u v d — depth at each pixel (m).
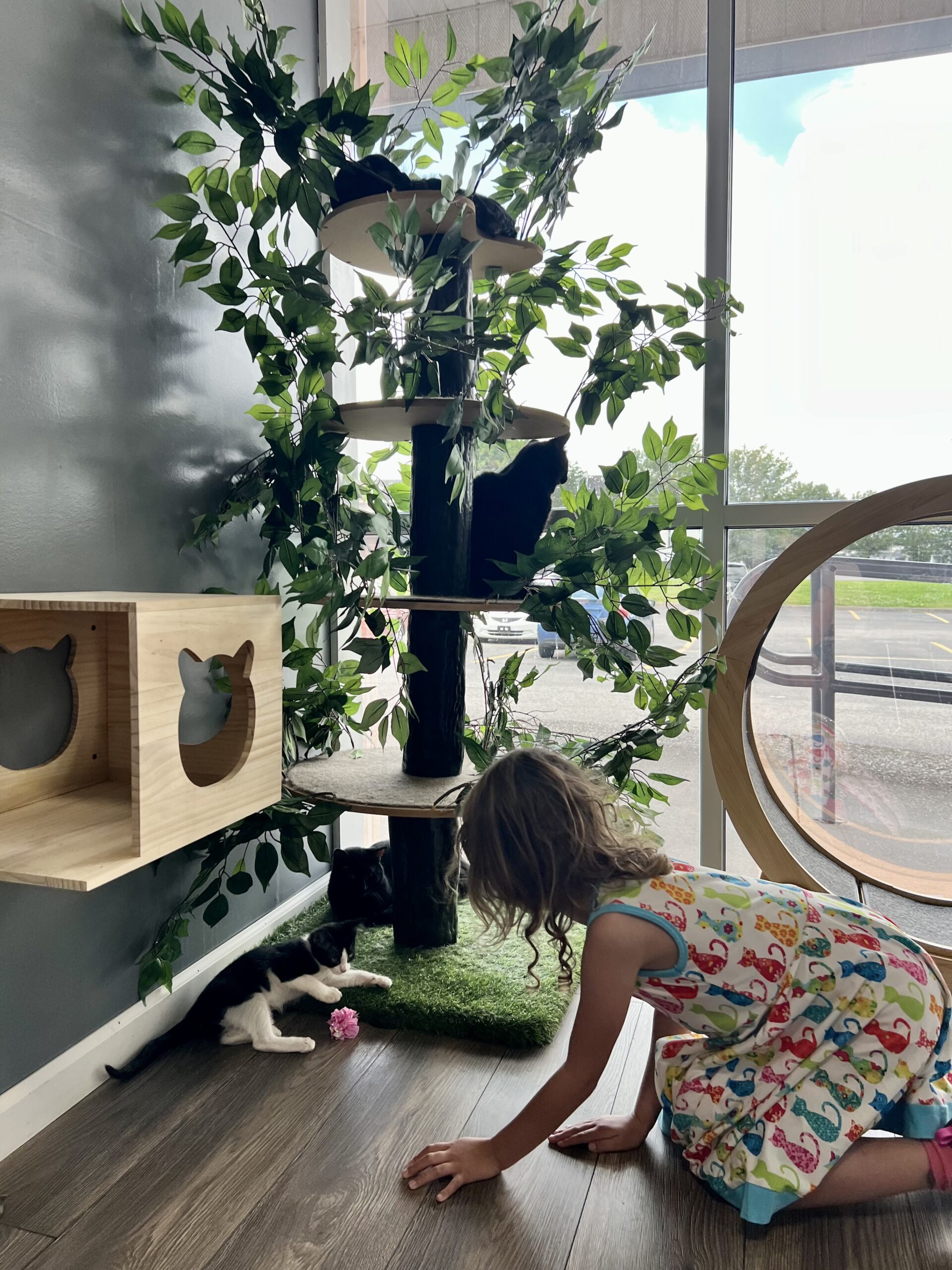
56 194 1.24
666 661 1.52
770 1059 1.08
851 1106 1.03
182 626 1.08
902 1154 1.03
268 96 1.38
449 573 1.61
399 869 1.73
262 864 1.55
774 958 1.06
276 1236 1.03
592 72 1.47
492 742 1.71
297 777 1.63
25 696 1.21
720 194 1.89
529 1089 1.32
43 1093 1.23
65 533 1.26
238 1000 1.44
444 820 1.71
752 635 1.54
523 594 1.53
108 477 1.35
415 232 1.27
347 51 2.15
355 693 1.76
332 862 1.89
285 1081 1.35
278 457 1.53
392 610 1.62
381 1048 1.45
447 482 1.58
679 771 2.01
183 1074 1.37
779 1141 1.02
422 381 1.56
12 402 1.16
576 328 1.64
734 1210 1.08
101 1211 1.07
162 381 1.48
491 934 1.81
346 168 1.49
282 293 1.44
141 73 1.42
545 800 1.06
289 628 1.65
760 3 1.86
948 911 1.56
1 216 1.14
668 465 1.94
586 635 1.46
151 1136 1.21
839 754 1.88
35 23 1.19
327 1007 1.56
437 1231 1.03
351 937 1.57
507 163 1.52
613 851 1.08
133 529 1.41
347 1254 1.00
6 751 1.18
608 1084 1.35
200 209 1.41
